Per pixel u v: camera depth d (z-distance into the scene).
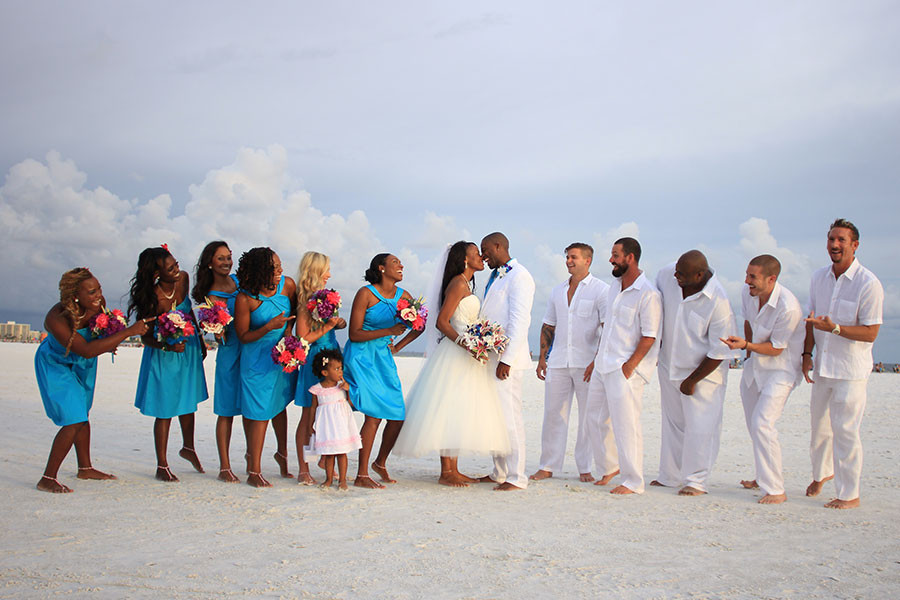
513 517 5.28
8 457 7.39
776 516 5.51
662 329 6.96
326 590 3.47
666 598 3.45
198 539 4.41
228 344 6.69
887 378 29.42
